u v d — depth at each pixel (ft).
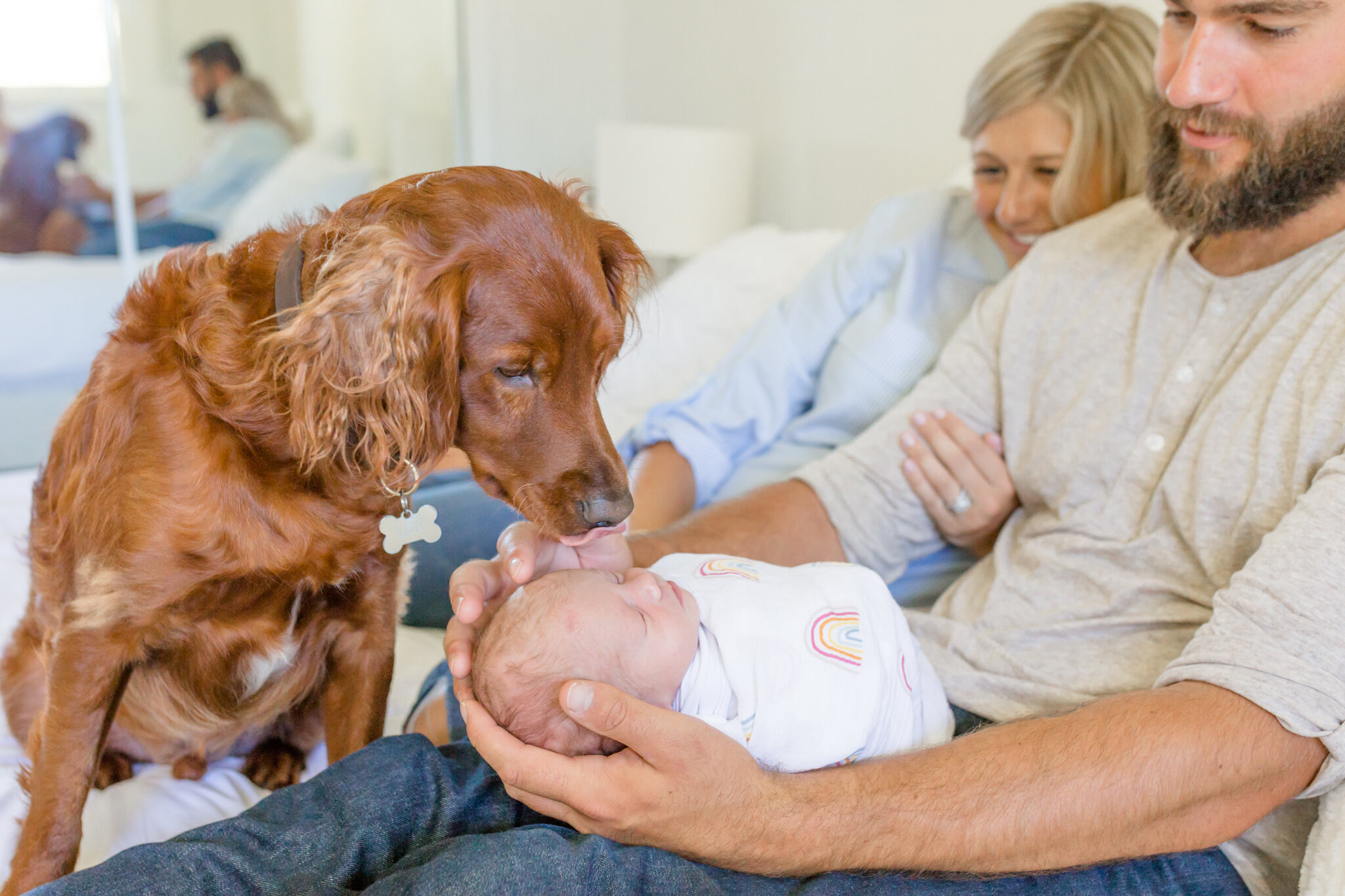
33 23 11.87
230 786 4.49
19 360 12.17
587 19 14.48
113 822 4.11
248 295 3.71
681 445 5.95
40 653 4.27
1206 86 3.87
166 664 3.97
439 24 13.82
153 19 12.37
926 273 6.01
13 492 7.11
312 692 4.44
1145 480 4.13
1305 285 3.87
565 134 14.84
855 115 10.77
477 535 5.57
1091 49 5.49
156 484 3.56
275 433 3.59
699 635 3.76
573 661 3.43
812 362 6.23
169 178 12.92
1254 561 3.30
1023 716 3.66
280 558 3.70
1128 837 3.15
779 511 4.99
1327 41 3.65
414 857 3.03
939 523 4.97
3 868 3.78
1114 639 3.94
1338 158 3.75
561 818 3.29
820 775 3.27
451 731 4.29
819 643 3.68
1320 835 3.16
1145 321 4.38
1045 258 4.97
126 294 3.90
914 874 3.18
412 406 3.47
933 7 9.75
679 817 3.10
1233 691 3.12
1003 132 5.74
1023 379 4.83
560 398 3.75
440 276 3.51
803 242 8.66
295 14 13.10
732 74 12.46
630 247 4.27
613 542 4.09
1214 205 4.00
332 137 13.69
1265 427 3.68
